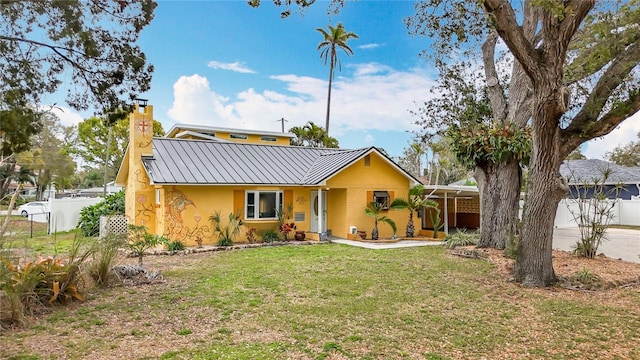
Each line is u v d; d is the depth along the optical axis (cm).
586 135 806
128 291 774
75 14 725
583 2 700
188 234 1439
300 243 1523
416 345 519
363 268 1026
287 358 468
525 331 579
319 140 3703
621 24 794
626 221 2564
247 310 659
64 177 3678
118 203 1791
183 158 1580
